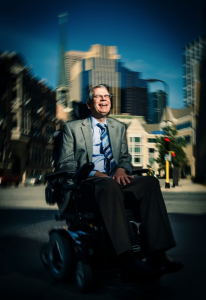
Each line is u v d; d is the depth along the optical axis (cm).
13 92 5759
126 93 16412
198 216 837
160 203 294
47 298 281
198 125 3822
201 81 3856
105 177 300
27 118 6044
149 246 282
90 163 283
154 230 285
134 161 7744
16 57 5691
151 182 299
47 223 729
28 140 5959
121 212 279
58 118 7200
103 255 280
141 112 16450
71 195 316
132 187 299
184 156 3155
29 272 360
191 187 2459
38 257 427
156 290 299
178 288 304
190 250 461
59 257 326
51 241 330
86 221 303
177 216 837
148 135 7806
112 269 298
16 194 2144
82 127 340
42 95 6656
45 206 1194
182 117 6066
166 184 2256
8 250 466
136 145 7775
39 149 6538
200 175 3728
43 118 6675
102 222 285
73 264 308
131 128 7762
